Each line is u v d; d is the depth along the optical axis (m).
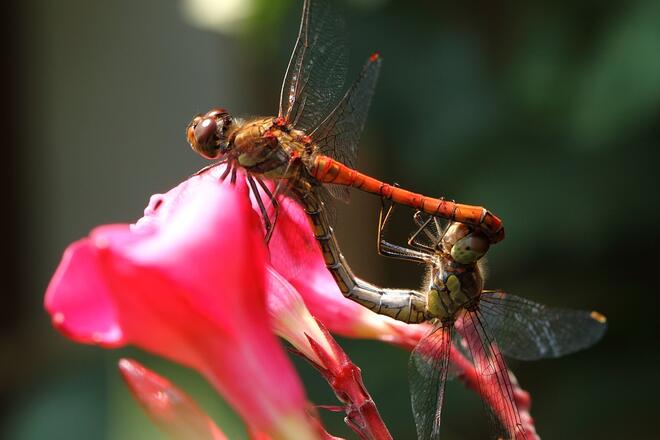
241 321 0.63
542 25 0.84
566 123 0.82
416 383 0.67
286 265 0.67
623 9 0.79
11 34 1.15
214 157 0.67
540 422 0.88
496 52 0.90
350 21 0.92
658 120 0.79
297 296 0.66
